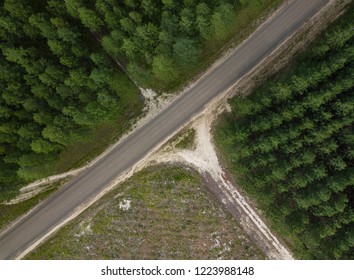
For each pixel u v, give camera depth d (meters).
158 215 56.25
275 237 55.19
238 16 53.19
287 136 47.69
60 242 57.22
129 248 56.62
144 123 55.47
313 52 47.94
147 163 55.97
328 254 52.25
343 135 47.91
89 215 56.88
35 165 51.12
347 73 46.06
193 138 55.25
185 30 48.81
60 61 48.41
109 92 51.25
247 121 51.19
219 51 53.94
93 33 53.53
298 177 48.72
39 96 48.69
